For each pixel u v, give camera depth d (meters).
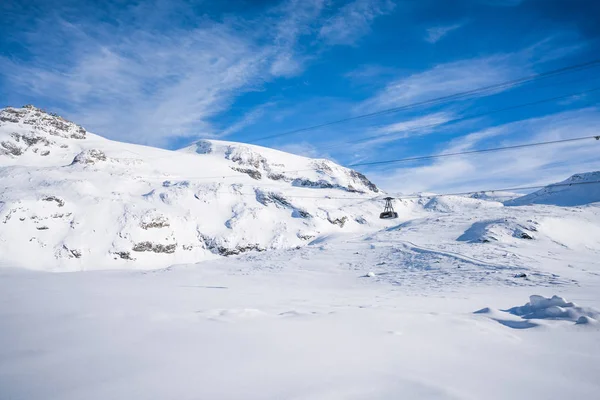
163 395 2.84
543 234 42.09
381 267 32.16
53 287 12.70
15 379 3.09
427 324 6.49
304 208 148.88
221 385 3.11
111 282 20.19
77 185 118.81
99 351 3.96
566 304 8.02
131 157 192.12
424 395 3.05
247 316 6.35
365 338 5.21
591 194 99.94
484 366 4.19
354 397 2.94
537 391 3.42
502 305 11.84
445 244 39.84
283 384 3.19
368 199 191.25
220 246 121.81
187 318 5.90
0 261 79.31
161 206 130.25
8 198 97.81
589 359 4.67
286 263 37.75
